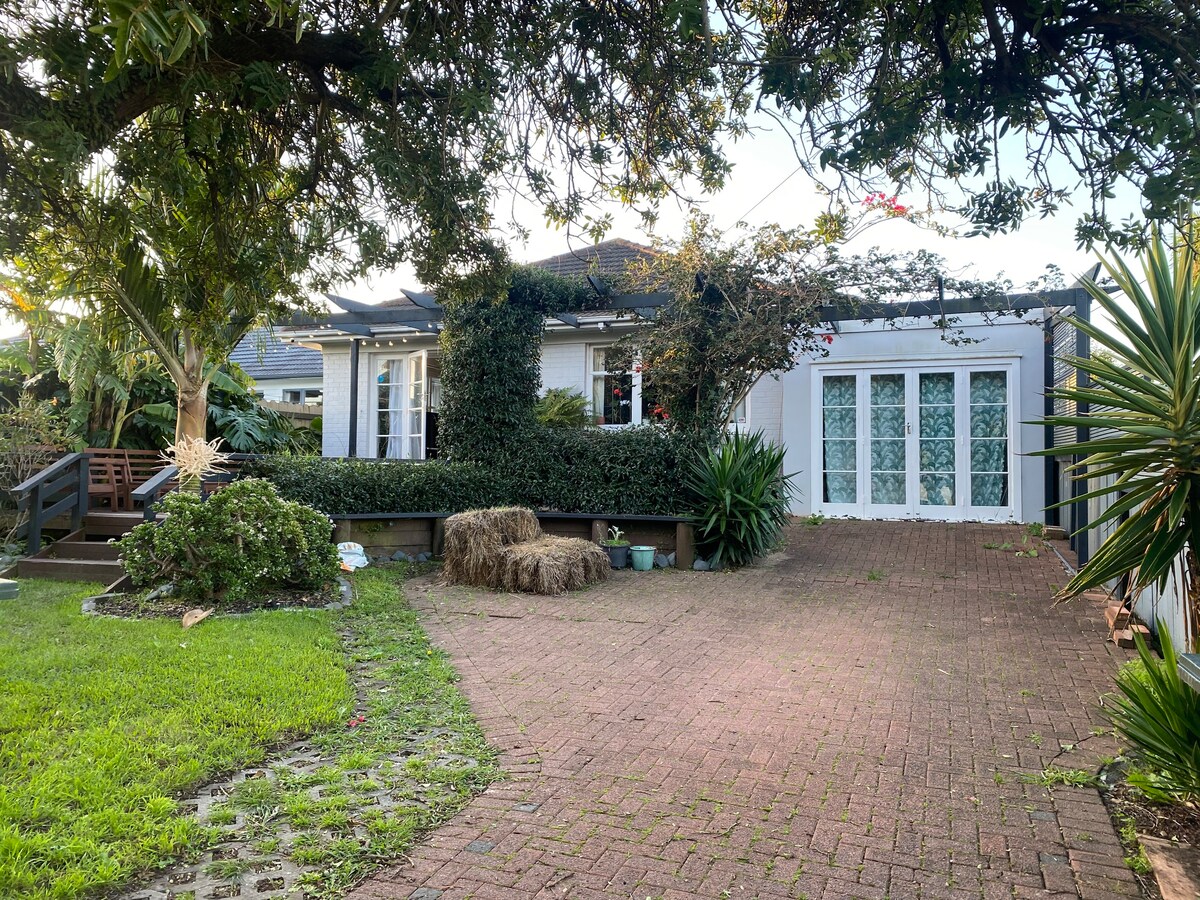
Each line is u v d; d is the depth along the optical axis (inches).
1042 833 125.6
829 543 423.5
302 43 139.8
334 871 112.0
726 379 403.2
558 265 588.1
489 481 422.6
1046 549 396.5
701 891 108.6
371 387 624.7
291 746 158.4
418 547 401.1
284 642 223.9
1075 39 112.6
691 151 183.2
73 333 398.0
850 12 127.4
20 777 134.3
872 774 147.6
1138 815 131.0
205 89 127.0
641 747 160.1
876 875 113.2
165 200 163.8
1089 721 174.9
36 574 323.9
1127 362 150.9
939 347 486.9
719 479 378.3
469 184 169.9
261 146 169.8
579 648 236.7
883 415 501.4
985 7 113.0
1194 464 136.3
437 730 168.7
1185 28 103.6
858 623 267.7
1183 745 127.8
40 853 111.0
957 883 111.3
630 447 405.7
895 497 499.2
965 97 121.0
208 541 274.2
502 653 230.8
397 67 141.8
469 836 123.5
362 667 214.1
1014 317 466.3
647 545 392.2
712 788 141.3
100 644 215.5
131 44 79.9
